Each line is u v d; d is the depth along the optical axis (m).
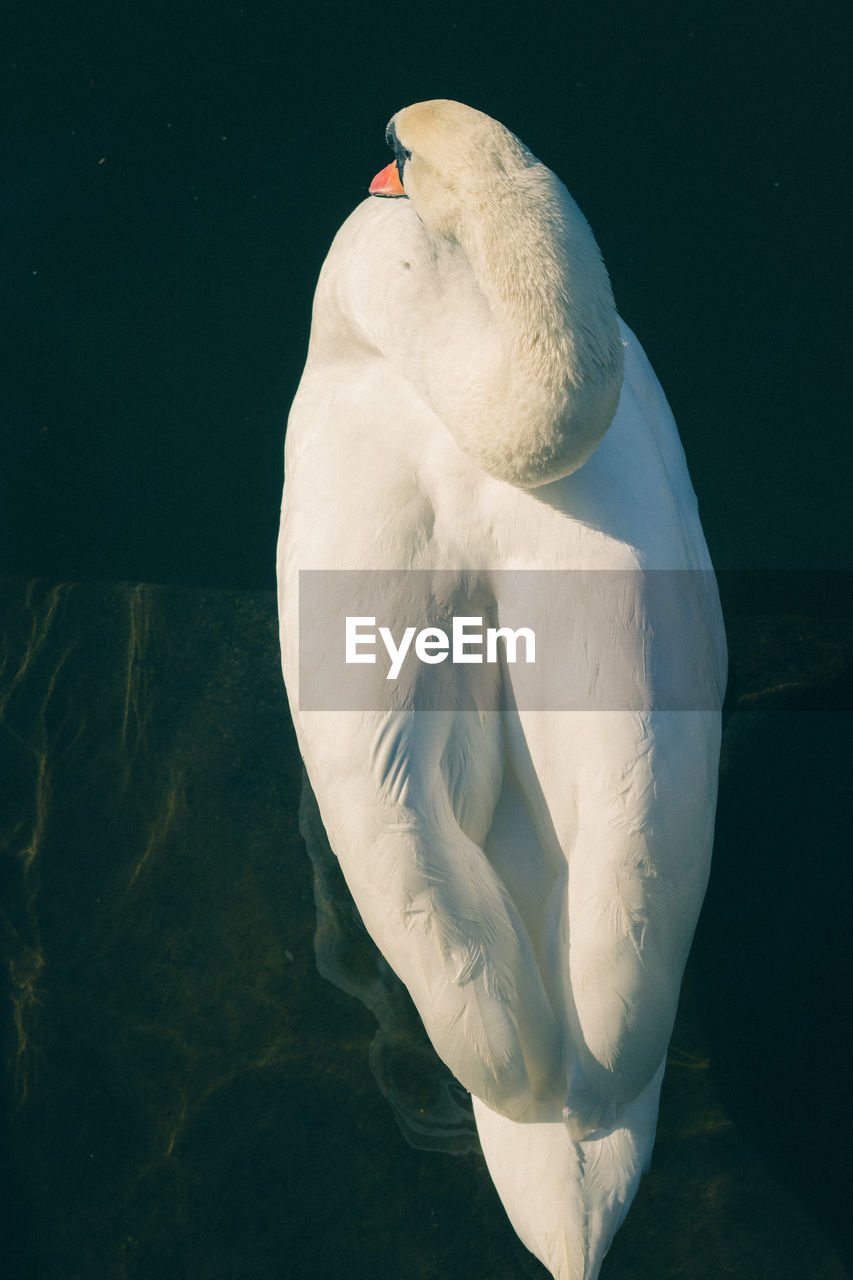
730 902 5.49
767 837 5.61
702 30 7.22
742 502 6.41
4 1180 5.06
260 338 6.81
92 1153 5.10
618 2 7.32
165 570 6.35
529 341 3.82
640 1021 3.95
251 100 7.19
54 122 7.16
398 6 7.36
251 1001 5.39
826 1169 4.96
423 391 4.61
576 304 3.78
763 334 6.66
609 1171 4.12
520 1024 4.03
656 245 6.83
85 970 5.46
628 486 4.48
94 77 7.24
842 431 6.49
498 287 3.85
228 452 6.62
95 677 6.07
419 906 4.02
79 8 7.37
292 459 5.35
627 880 3.97
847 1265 4.80
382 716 4.20
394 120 4.21
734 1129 5.05
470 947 3.99
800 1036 5.22
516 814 4.43
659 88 7.10
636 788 4.05
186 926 5.54
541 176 3.88
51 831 5.74
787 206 6.85
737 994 5.31
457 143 3.93
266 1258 4.89
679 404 6.57
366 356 5.20
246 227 7.00
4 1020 5.36
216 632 6.16
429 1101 5.15
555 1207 4.12
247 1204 4.99
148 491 6.54
